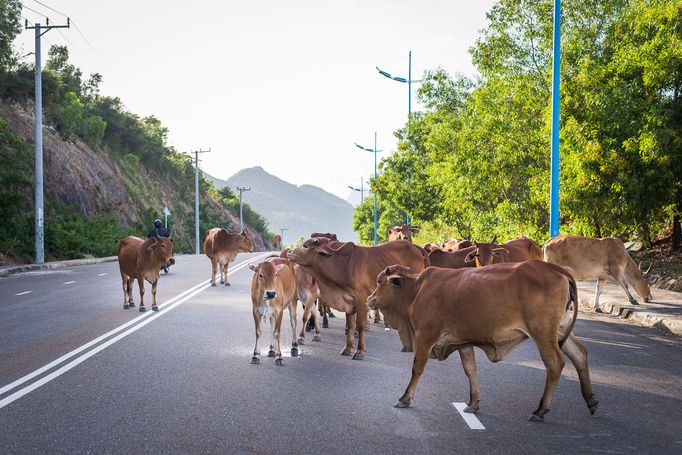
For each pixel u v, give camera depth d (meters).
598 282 15.98
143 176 72.88
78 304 16.36
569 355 7.25
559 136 19.69
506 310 6.83
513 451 5.84
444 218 34.03
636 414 7.06
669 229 24.41
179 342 11.17
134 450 5.82
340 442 6.06
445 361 9.88
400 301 7.90
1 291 19.52
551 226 18.23
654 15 18.94
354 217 92.06
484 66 24.45
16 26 46.19
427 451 5.82
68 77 67.38
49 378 8.52
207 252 21.91
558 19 18.08
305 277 11.70
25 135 45.03
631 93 19.27
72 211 44.84
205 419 6.75
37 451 5.79
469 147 25.03
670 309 14.44
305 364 9.61
